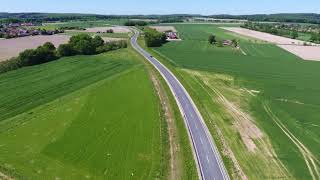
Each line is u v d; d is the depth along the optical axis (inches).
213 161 2797.7
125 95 4320.9
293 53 7672.2
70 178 2573.8
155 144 3058.6
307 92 4569.4
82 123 3476.9
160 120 3565.5
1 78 4997.5
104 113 3737.7
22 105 3937.0
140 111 3809.1
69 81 4891.7
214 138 3179.1
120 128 3378.4
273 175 2655.0
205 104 4072.3
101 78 5068.9
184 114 3740.2
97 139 3149.6
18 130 3314.5
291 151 3014.3
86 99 4143.7
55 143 3068.4
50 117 3612.2
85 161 2797.7
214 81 5044.3
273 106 4060.0
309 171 2719.0
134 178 2578.7
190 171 2647.6
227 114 3789.4
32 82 4825.3
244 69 5821.9
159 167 2706.7
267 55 7327.8
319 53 7736.2
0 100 4062.5
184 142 3097.9
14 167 2691.9
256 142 3161.9
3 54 6919.3
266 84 4923.7
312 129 3457.2
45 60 6117.1
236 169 2704.2
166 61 6368.1
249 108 3988.7
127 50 7426.2
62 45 6648.6
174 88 4655.5
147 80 4997.5
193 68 5816.9
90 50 6919.3
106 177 2593.5
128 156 2869.1
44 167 2706.7
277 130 3420.3
